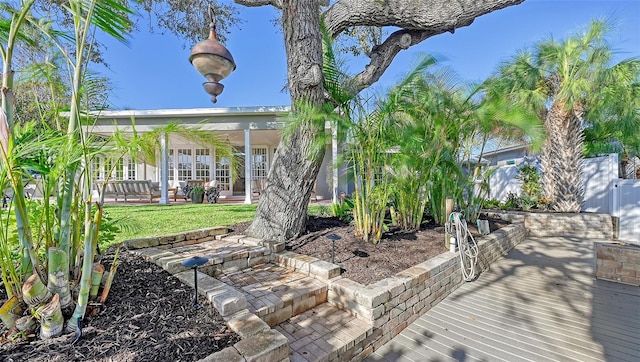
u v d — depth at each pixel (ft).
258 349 5.25
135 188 30.76
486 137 18.54
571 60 21.29
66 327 5.48
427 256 12.10
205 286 7.64
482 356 7.48
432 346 8.08
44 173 5.54
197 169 43.29
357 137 12.85
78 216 6.61
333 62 13.29
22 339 5.17
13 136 5.23
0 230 5.56
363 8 14.19
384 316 8.45
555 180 23.72
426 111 15.48
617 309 9.67
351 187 30.60
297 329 8.06
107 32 6.28
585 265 14.37
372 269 10.50
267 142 42.98
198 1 19.75
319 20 12.82
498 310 9.96
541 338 8.16
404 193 15.70
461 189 18.57
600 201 23.07
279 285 9.57
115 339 5.41
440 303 10.70
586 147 31.73
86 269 5.59
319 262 10.69
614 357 7.21
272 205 13.52
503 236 16.80
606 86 21.22
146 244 11.49
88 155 5.77
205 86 12.21
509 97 21.07
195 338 5.63
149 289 7.45
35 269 5.69
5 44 5.87
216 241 13.41
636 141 26.45
